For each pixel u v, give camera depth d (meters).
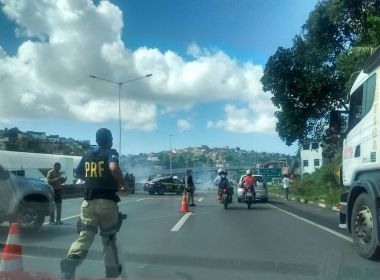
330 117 10.75
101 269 7.52
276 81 37.97
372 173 9.01
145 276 7.36
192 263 8.38
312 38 36.41
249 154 127.12
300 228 13.77
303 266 8.12
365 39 26.14
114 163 6.72
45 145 60.25
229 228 13.71
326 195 28.56
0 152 36.38
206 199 30.84
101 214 6.72
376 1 32.34
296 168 82.12
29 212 12.13
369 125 9.06
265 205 25.55
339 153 30.98
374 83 8.97
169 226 14.20
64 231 12.55
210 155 127.50
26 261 8.42
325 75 36.22
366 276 7.33
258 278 7.27
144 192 46.41
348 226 9.49
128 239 11.41
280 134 40.97
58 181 14.16
